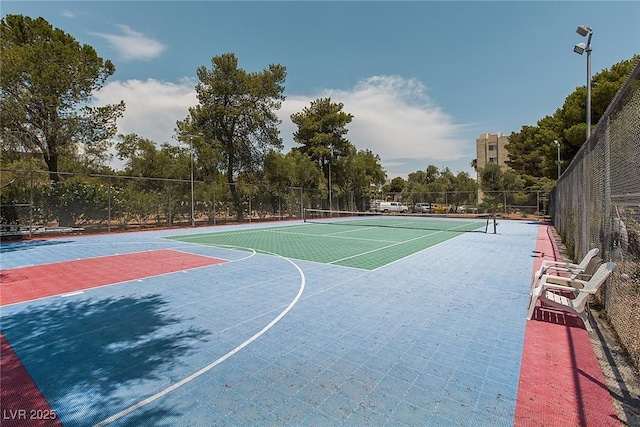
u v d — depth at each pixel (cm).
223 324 510
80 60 1955
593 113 2095
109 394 330
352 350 420
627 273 451
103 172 2795
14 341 457
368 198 4266
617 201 491
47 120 1873
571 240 1128
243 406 309
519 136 4272
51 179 1956
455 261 1009
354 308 576
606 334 467
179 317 542
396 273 844
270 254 1145
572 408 303
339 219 3266
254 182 3080
